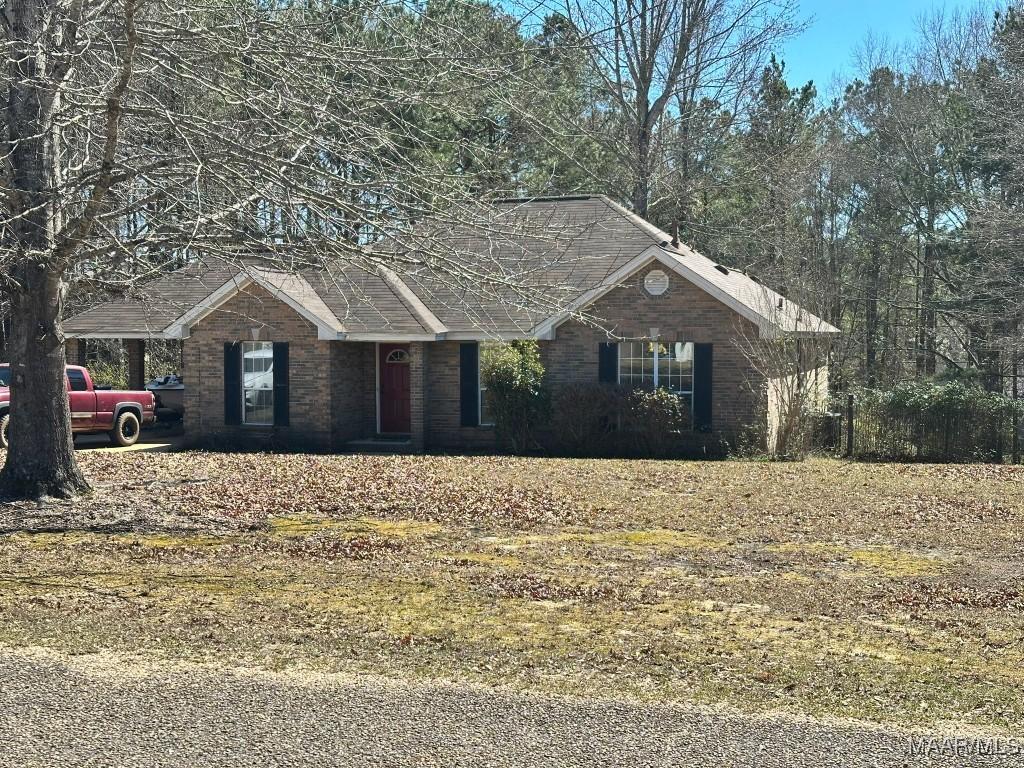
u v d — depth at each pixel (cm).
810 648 809
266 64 1116
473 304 2442
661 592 1005
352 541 1258
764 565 1145
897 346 4062
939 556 1202
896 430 2388
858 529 1374
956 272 3644
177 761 575
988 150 3198
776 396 2411
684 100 3769
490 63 1254
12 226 1280
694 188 3612
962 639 844
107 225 1314
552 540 1289
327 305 2417
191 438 2478
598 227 2570
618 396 2308
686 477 1894
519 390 2342
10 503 1388
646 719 640
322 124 1157
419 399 2408
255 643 798
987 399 2338
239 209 1138
